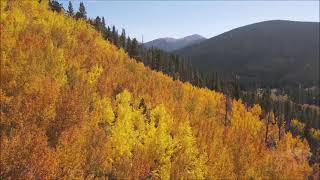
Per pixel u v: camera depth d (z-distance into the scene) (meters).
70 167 42.41
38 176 37.72
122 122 58.03
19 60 52.84
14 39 58.47
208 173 73.69
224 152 82.62
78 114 49.09
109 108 58.53
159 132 64.06
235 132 108.94
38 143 39.25
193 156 70.12
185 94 122.25
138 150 57.62
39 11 90.44
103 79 72.62
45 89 49.34
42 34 74.19
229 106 145.00
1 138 39.00
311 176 117.38
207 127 92.38
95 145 48.91
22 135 40.00
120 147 53.53
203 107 124.00
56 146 43.38
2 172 36.38
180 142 69.75
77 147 44.34
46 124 46.19
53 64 58.81
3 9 73.25
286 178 103.25
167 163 62.16
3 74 49.78
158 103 83.00
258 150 108.56
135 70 106.56
